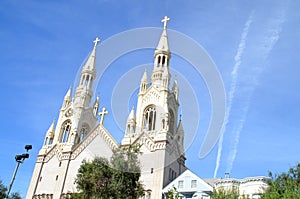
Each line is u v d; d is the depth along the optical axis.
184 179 58.34
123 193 34.09
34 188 72.06
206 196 54.84
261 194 44.59
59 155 75.06
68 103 85.19
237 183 56.31
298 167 42.88
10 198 45.97
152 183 60.22
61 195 66.69
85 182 35.94
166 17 84.81
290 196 37.31
